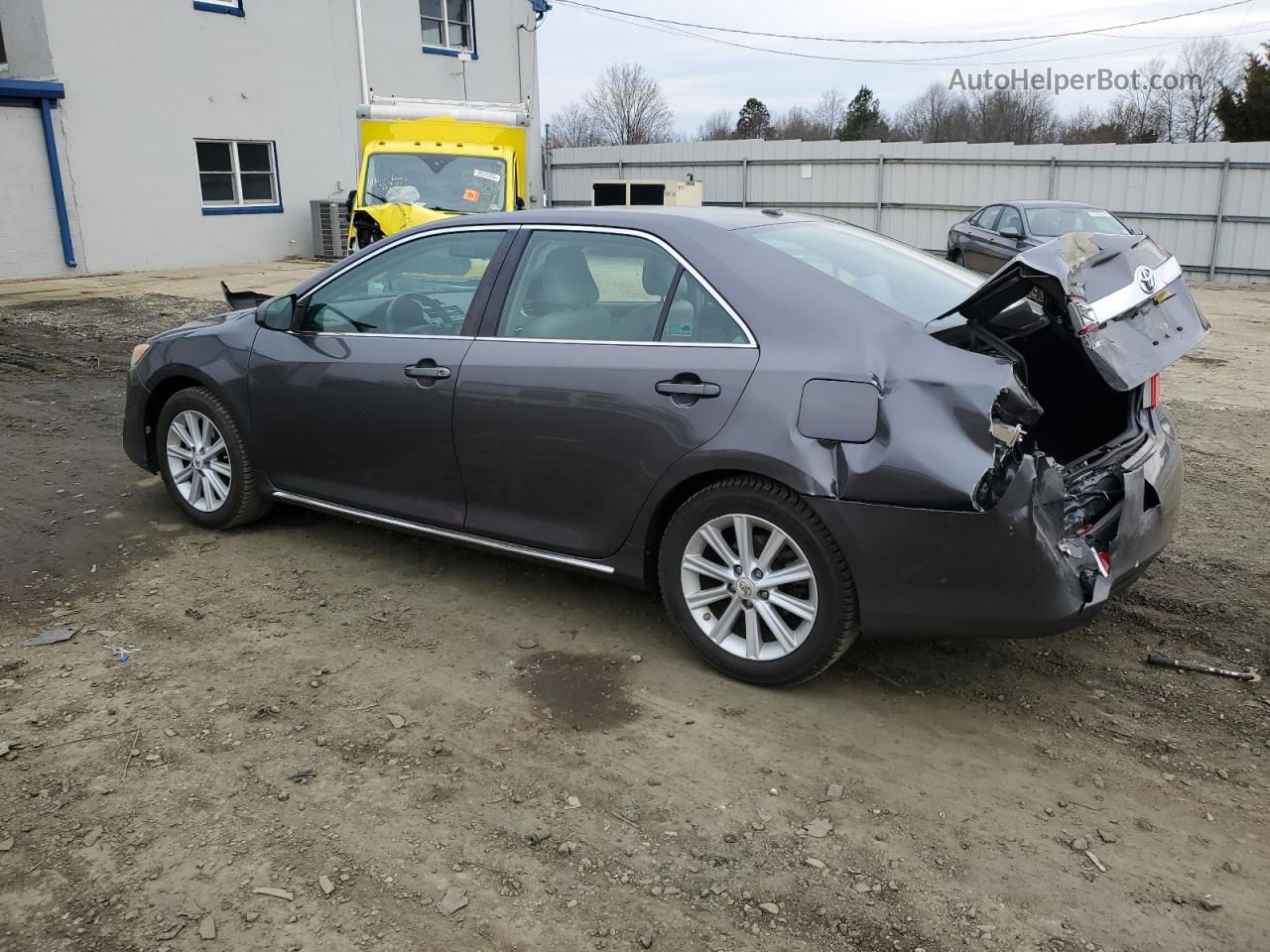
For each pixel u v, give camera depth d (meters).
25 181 17.00
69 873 2.57
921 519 3.04
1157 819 2.85
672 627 4.03
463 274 4.13
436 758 3.11
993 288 3.19
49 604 4.15
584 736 3.24
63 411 7.47
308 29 21.31
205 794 2.90
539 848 2.70
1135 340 3.25
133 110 18.33
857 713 3.40
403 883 2.56
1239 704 3.45
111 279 17.19
